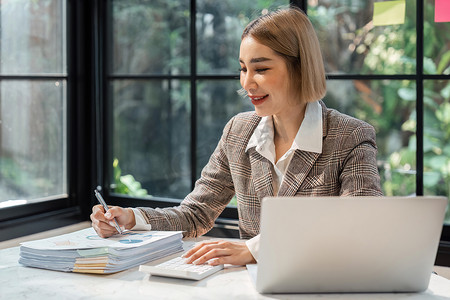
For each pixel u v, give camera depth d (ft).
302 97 5.02
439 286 3.89
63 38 8.41
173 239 4.76
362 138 4.96
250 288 3.73
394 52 6.90
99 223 4.68
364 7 7.02
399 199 3.42
